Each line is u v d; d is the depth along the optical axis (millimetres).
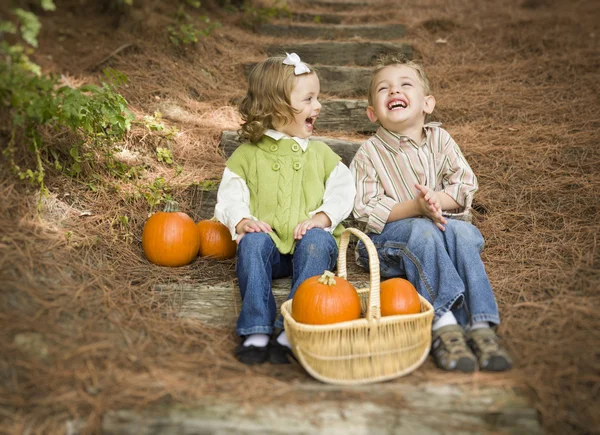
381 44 4434
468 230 2207
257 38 4750
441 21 4957
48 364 1809
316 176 2479
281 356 1951
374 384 1803
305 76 2436
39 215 2350
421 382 1809
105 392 1728
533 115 3471
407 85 2492
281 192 2420
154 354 1935
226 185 2488
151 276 2396
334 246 2309
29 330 1885
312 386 1788
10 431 1621
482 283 2080
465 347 1891
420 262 2186
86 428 1647
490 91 3787
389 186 2508
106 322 2031
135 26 4176
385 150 2535
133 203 2750
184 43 4098
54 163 2627
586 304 2111
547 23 4789
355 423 1653
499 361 1830
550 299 2191
